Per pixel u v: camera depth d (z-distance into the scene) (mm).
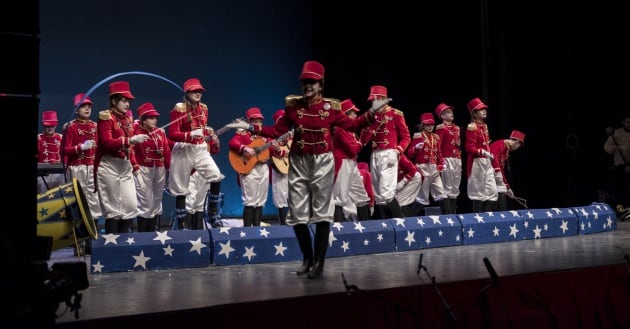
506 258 6633
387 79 12961
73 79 11812
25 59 3852
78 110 8477
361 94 13117
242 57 13281
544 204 12500
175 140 8555
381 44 12984
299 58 13805
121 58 12203
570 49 12508
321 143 5539
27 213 3875
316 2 13844
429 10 12570
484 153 10156
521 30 12164
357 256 7156
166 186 10297
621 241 8312
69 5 11773
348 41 13234
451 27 12484
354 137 8836
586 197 12758
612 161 12500
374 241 7391
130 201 7539
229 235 6668
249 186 9508
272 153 9641
